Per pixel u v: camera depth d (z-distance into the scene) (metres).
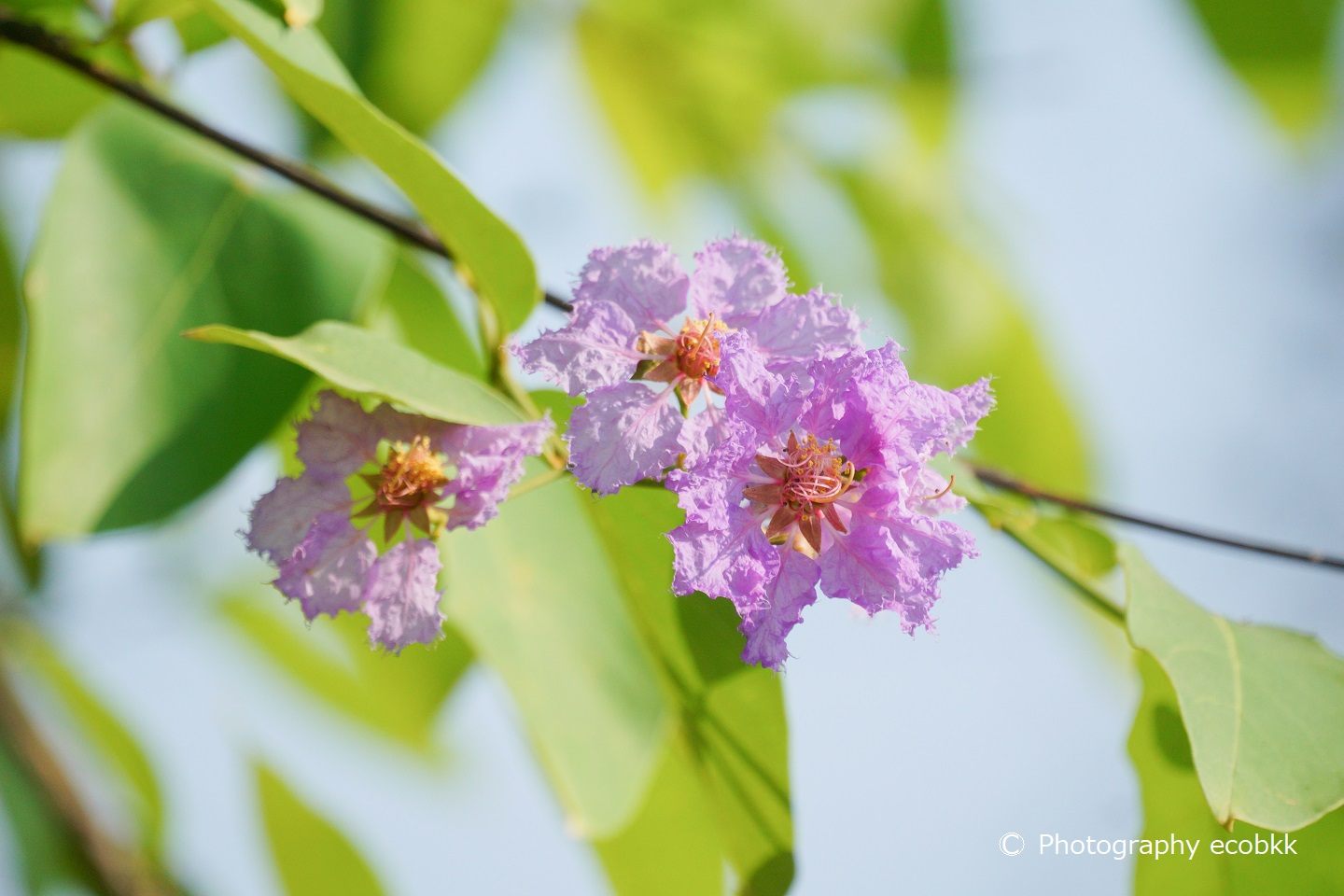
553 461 0.75
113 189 0.78
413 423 0.74
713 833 0.80
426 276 0.80
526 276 0.76
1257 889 0.78
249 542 0.73
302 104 0.75
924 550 0.72
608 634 0.78
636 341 0.74
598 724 0.77
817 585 0.72
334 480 0.74
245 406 0.78
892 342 0.72
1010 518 0.78
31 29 0.78
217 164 0.79
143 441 0.77
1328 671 0.75
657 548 0.78
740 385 0.72
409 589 0.73
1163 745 0.77
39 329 0.77
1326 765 0.74
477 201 0.75
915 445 0.72
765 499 0.72
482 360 0.80
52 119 0.83
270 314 0.79
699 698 0.78
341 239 0.79
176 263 0.78
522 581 0.78
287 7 0.74
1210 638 0.75
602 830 0.76
